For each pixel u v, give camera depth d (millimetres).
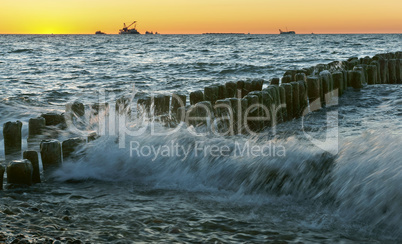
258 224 3688
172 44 80688
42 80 19812
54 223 3646
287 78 8805
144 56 41781
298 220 3787
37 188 4684
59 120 6234
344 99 9125
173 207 4109
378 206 3783
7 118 8586
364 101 8852
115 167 5148
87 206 4121
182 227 3613
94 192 4570
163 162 5090
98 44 84062
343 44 69812
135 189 4672
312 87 8188
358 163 4227
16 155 5578
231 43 83188
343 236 3457
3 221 3625
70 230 3500
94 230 3518
